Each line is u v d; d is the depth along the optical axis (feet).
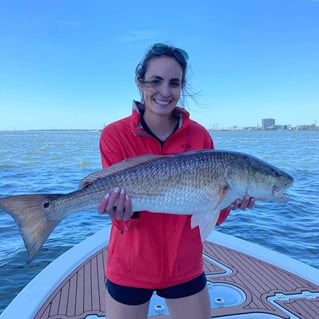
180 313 7.98
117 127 8.11
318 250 21.58
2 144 155.02
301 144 144.46
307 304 11.81
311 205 33.27
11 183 44.24
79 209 8.11
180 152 8.20
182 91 8.61
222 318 11.00
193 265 7.92
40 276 13.43
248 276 13.85
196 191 7.86
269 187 8.41
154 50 7.80
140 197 7.72
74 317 11.01
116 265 7.73
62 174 52.24
